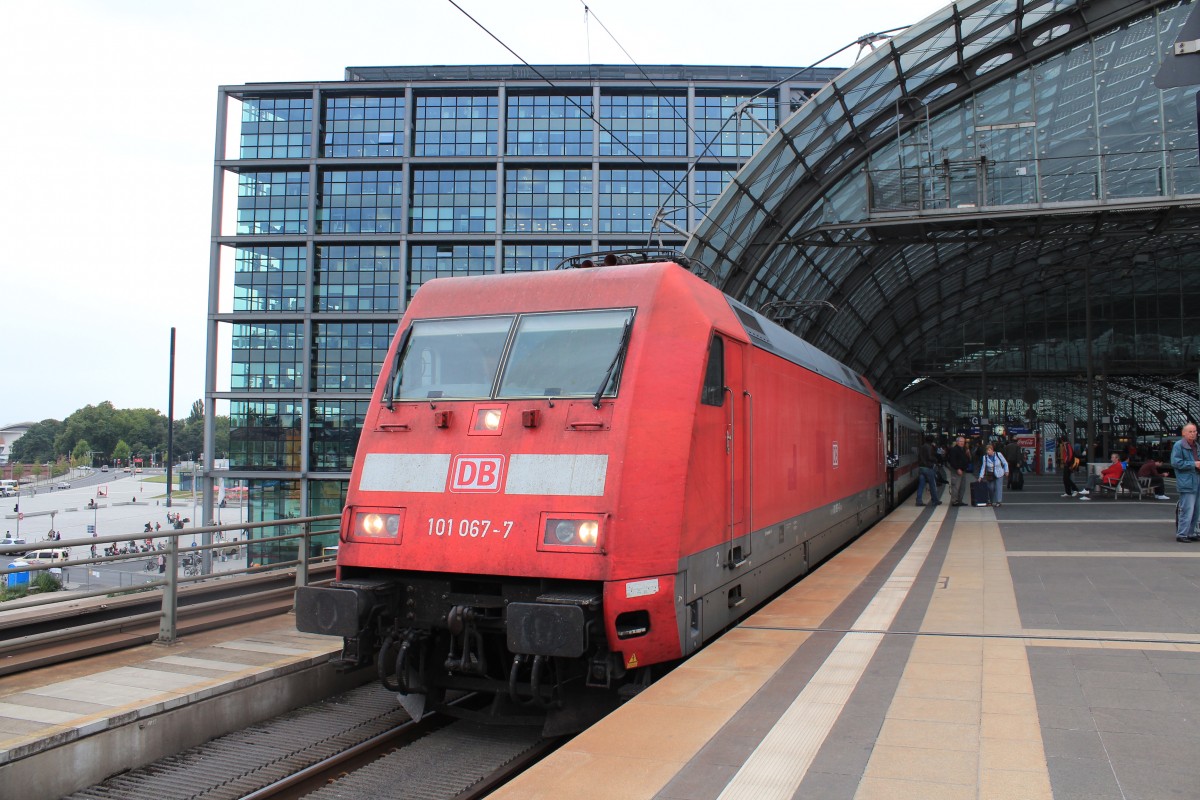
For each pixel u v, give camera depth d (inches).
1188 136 911.7
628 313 288.8
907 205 949.2
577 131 1649.9
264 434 1648.6
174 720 259.9
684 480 273.6
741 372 341.4
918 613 339.9
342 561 283.1
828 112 929.5
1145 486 992.2
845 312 1605.6
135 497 3174.2
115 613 359.6
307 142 1675.7
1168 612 326.3
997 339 2142.0
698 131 1633.9
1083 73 927.7
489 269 1647.4
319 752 266.2
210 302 1659.7
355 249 1668.3
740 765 179.9
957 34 869.8
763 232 1038.4
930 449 990.4
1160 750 181.2
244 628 375.9
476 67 1743.4
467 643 259.4
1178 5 875.4
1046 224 858.1
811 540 485.1
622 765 181.3
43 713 241.8
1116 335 2000.5
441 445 285.6
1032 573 433.1
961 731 196.7
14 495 3521.2
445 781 245.3
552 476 264.5
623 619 254.1
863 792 163.3
